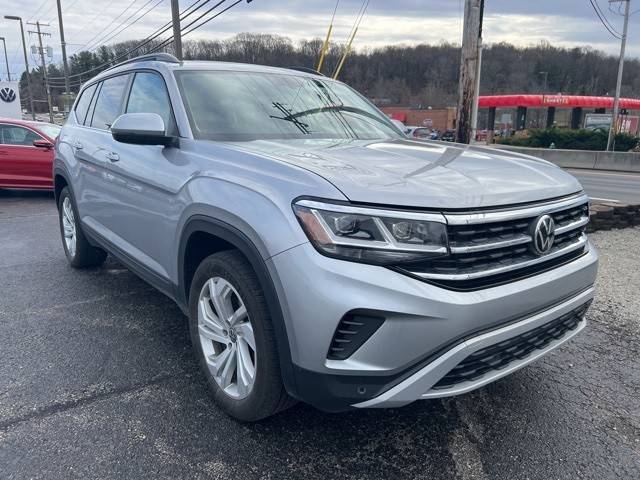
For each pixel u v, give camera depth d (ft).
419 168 8.63
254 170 8.60
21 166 33.65
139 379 10.63
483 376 7.88
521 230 8.18
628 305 15.23
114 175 12.80
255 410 8.52
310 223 7.31
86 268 18.03
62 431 8.89
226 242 9.39
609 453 8.70
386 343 7.10
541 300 8.23
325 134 11.63
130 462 8.16
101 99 15.49
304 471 8.09
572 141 91.91
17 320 13.53
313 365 7.37
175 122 10.92
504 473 8.18
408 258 7.11
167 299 15.17
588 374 11.32
